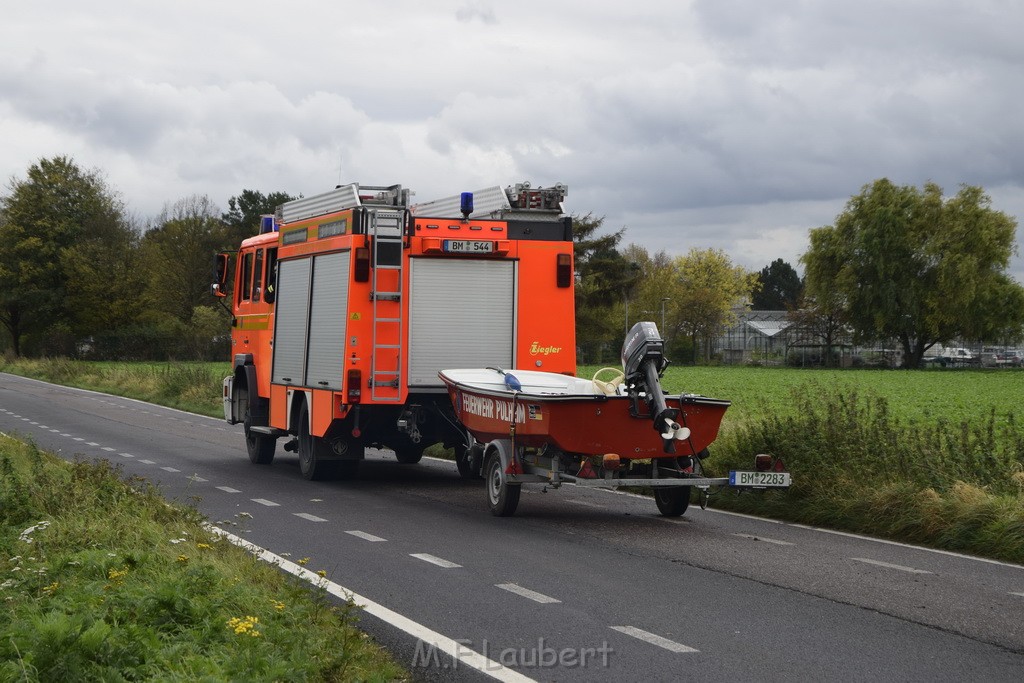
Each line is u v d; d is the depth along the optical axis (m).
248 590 7.55
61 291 85.69
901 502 12.27
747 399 38.66
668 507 13.41
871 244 99.69
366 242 15.56
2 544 9.26
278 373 18.09
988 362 124.31
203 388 37.25
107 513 10.54
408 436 16.52
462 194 15.99
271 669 5.77
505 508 13.15
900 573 9.86
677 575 9.61
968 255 97.50
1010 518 11.11
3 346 89.38
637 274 88.38
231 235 121.62
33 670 5.36
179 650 6.00
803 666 6.73
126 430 26.73
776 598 8.69
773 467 12.77
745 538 11.82
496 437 13.70
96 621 6.02
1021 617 8.12
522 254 16.16
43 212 86.94
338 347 15.79
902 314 100.56
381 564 10.04
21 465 14.60
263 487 16.09
